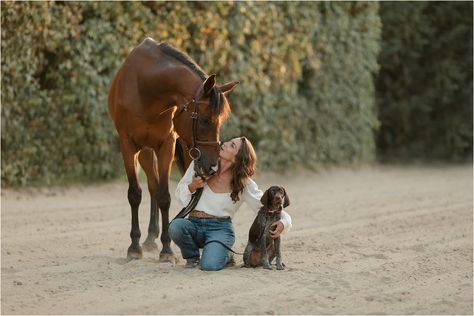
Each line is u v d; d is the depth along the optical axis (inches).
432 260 359.3
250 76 665.6
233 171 327.0
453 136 922.7
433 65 930.1
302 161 754.2
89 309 263.1
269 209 321.4
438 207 548.4
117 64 576.4
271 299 279.4
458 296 291.1
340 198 594.2
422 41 916.6
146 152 387.2
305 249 384.5
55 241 402.3
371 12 812.6
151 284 299.0
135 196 360.8
